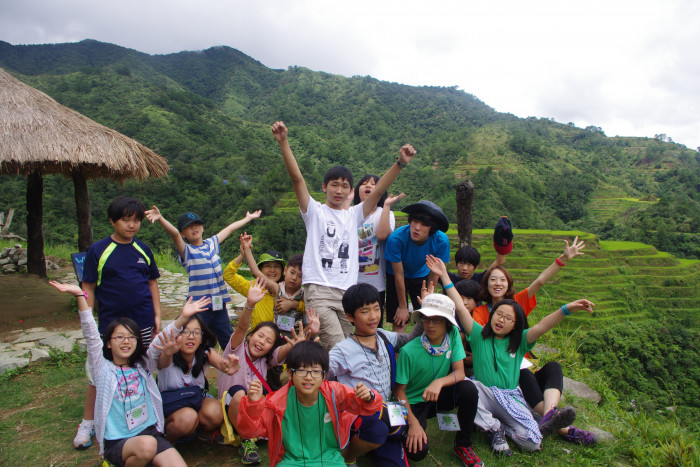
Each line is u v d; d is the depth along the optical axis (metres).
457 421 3.02
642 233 51.72
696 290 37.69
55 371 4.33
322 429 2.51
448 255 4.02
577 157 88.44
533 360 5.60
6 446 3.02
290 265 3.87
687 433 3.64
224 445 3.08
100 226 28.62
